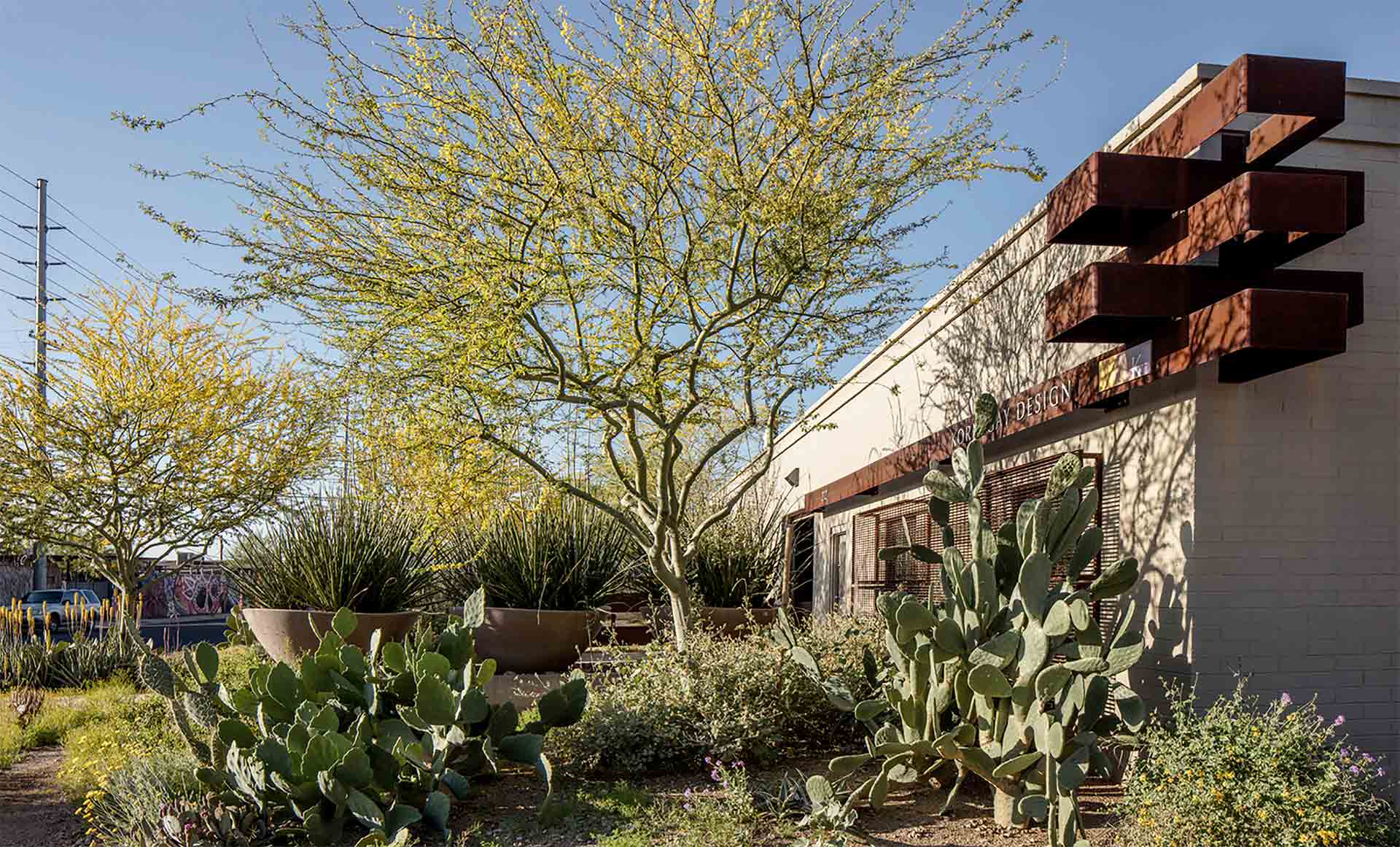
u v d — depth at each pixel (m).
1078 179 6.15
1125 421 6.59
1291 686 5.74
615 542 11.26
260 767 5.61
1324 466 5.91
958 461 5.82
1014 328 8.23
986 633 5.34
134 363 14.99
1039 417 7.31
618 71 7.69
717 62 7.66
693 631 8.91
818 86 7.75
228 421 15.10
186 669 9.84
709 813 5.36
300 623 9.96
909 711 5.56
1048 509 5.27
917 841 5.07
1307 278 5.87
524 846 5.25
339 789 5.41
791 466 17.09
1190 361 5.56
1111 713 6.32
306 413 15.04
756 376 8.76
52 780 7.16
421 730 5.89
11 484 14.07
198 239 7.58
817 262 8.34
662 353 8.12
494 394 7.91
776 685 6.97
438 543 10.27
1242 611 5.76
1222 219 5.48
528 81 7.41
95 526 14.40
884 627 7.49
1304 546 5.85
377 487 10.16
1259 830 4.35
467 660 6.54
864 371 12.27
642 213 8.17
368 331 7.84
